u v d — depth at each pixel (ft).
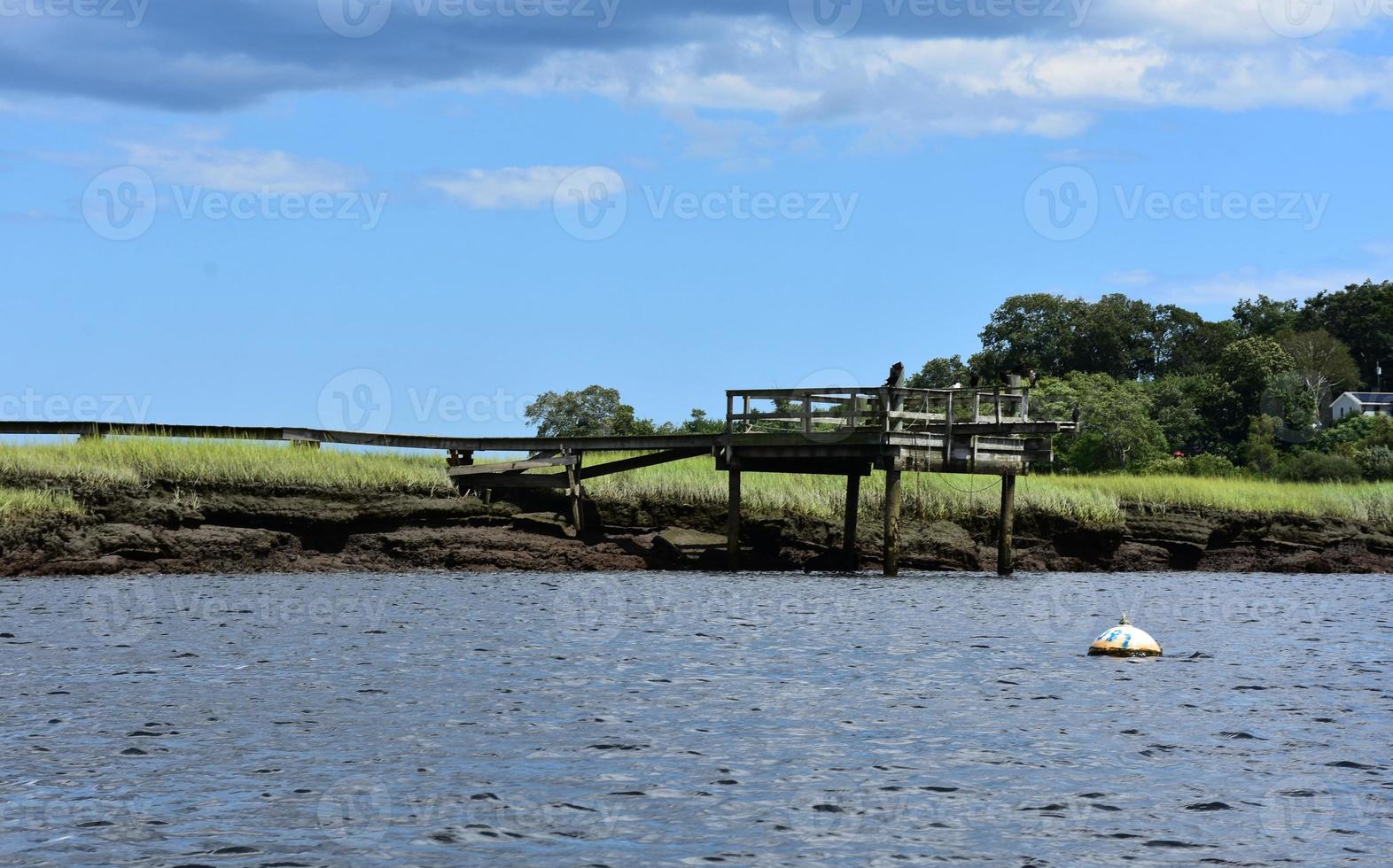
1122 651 82.99
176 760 53.78
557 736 58.49
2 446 131.85
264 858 42.91
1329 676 76.48
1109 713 64.64
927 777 52.75
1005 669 77.36
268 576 124.88
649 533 144.56
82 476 127.03
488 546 136.67
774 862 43.27
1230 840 45.70
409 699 65.98
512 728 59.93
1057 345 476.54
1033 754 56.39
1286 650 87.10
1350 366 503.20
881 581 130.21
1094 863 43.47
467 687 69.15
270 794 49.37
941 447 136.05
